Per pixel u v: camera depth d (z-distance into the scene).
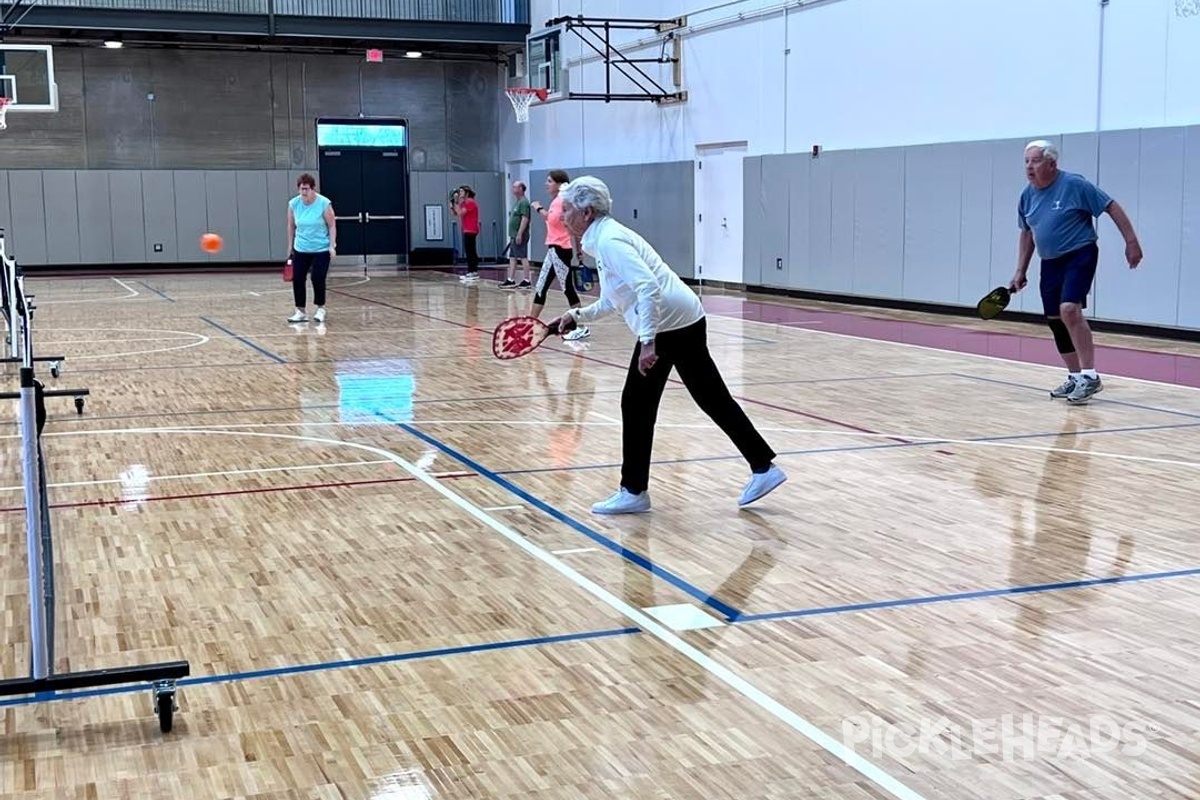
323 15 23.56
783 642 4.10
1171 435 7.58
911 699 3.62
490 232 28.38
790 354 11.60
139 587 4.77
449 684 3.77
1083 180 8.54
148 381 10.05
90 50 24.89
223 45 25.36
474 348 12.19
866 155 16.39
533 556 5.14
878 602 4.50
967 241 14.82
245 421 8.26
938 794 3.03
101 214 25.34
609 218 5.54
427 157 27.77
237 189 26.23
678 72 20.72
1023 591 4.62
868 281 16.56
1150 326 12.61
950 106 15.12
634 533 5.48
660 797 3.03
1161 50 12.36
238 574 4.93
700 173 20.44
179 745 3.36
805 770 3.16
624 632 4.21
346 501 6.09
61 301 18.00
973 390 9.40
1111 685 3.71
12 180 24.70
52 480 6.56
